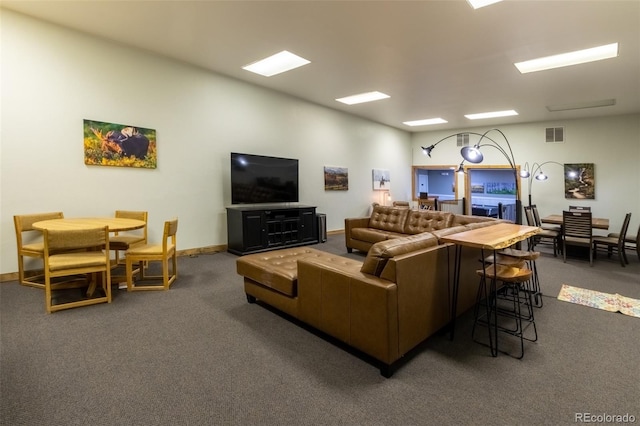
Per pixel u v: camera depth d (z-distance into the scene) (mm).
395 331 1942
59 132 3715
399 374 1972
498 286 3428
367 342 2008
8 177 3430
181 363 2047
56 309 2799
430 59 4312
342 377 1931
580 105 6316
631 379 1921
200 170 5020
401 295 1986
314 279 2357
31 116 3533
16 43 3416
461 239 2240
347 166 7797
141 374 1918
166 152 4613
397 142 9469
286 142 6293
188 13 3312
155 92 4457
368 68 4676
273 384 1851
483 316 2893
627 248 5957
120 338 2350
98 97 3967
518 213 6781
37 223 3271
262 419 1570
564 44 3791
